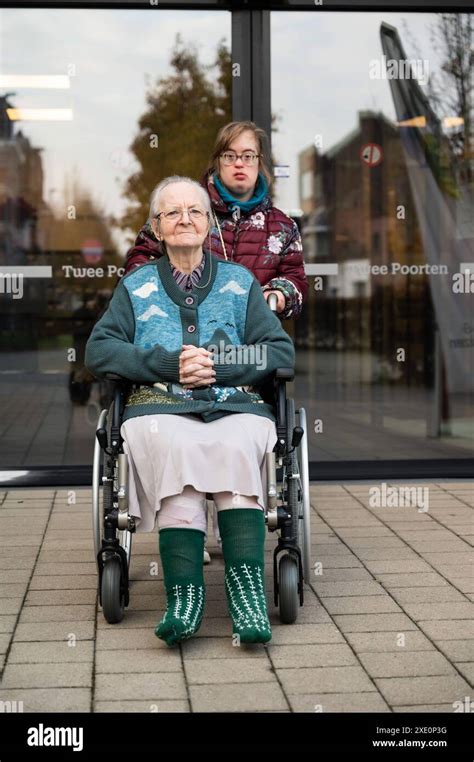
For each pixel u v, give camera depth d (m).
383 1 6.21
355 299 6.71
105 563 3.70
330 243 6.64
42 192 6.36
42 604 3.93
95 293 6.42
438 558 4.50
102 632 3.63
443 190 6.68
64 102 6.32
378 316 6.71
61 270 6.40
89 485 6.17
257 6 6.28
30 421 6.38
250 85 6.33
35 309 6.39
